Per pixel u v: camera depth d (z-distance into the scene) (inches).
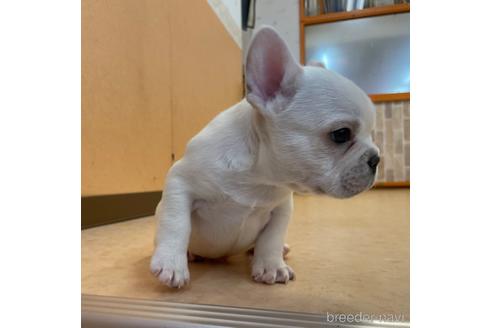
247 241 12.9
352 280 11.8
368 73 55.3
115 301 9.5
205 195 11.6
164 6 27.5
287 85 10.4
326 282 11.6
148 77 25.4
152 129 26.0
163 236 11.2
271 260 12.1
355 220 23.6
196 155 11.5
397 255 14.7
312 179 10.4
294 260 14.1
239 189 11.5
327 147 10.2
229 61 42.3
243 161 11.2
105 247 15.9
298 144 10.3
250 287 11.2
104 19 20.9
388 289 11.0
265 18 57.0
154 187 26.3
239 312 9.0
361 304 9.8
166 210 11.4
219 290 11.0
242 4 49.6
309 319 8.7
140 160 24.6
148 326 8.4
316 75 10.5
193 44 32.6
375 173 10.4
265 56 10.5
